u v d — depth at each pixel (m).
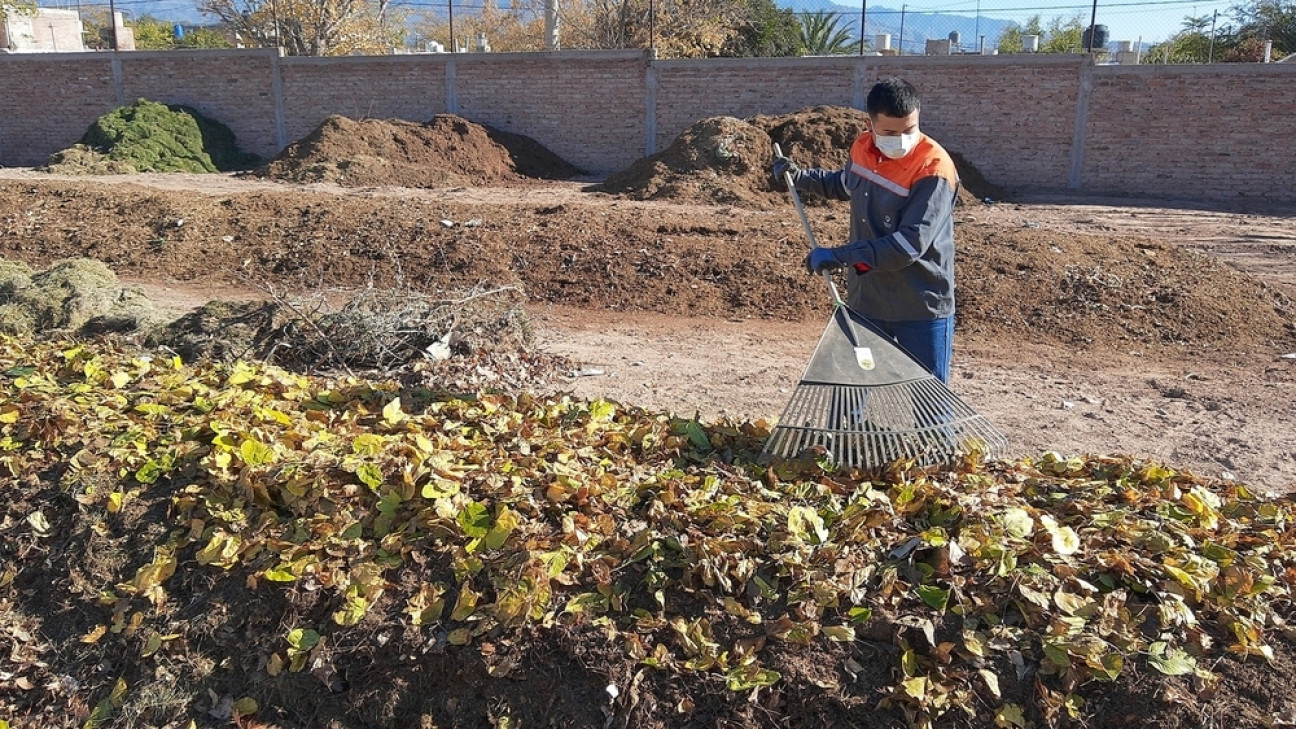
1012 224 13.82
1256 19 33.53
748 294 9.42
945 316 4.36
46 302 7.23
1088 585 3.35
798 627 3.31
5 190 13.04
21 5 29.83
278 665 3.53
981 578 3.45
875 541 3.64
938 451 4.29
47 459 4.52
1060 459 4.71
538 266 10.09
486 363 6.65
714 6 31.02
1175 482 4.35
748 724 3.16
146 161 20.59
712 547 3.57
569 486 3.94
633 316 9.09
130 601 3.84
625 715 3.22
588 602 3.47
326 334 6.65
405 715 3.40
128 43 34.81
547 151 21.36
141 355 6.29
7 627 3.88
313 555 3.76
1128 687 3.08
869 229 4.24
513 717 3.30
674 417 5.00
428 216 11.48
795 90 19.78
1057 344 8.17
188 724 3.51
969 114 18.80
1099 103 18.09
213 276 10.54
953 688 3.14
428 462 4.14
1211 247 11.87
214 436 4.49
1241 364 7.58
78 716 3.62
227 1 34.38
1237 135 17.56
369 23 35.44
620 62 20.66
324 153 18.94
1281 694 3.05
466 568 3.60
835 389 4.15
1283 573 3.49
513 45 42.09
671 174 16.42
